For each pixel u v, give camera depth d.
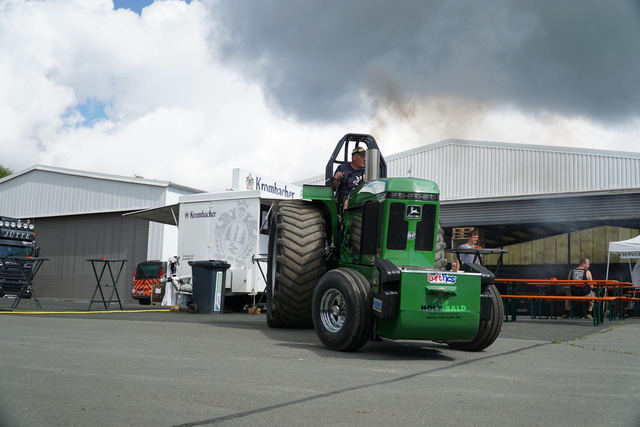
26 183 24.34
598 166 22.16
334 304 5.13
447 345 5.66
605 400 3.15
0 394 2.90
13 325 6.37
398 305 4.59
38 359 3.99
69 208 23.09
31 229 18.45
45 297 23.36
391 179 5.21
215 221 11.99
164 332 6.09
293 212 6.50
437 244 5.83
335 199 6.45
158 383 3.26
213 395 2.99
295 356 4.55
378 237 5.18
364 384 3.43
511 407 2.92
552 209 18.84
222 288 10.73
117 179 22.09
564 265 21.92
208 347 4.91
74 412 2.59
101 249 22.36
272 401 2.89
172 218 14.38
